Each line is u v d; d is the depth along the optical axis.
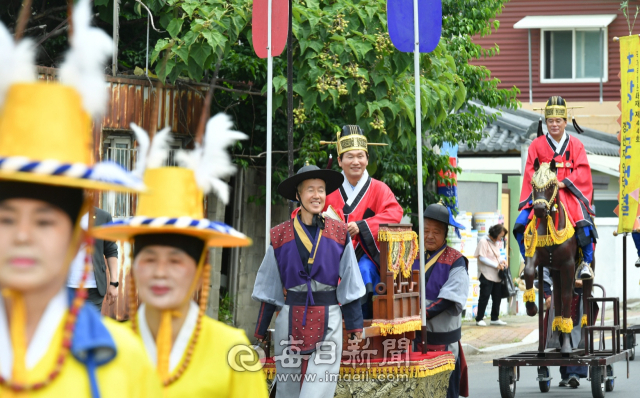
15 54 2.59
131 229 3.62
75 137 2.59
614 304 11.66
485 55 18.03
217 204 13.41
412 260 8.60
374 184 9.03
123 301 11.76
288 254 7.11
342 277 7.07
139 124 12.17
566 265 10.34
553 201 10.27
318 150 13.23
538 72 30.22
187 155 3.76
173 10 11.91
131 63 13.98
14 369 2.58
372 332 7.66
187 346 3.84
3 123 2.55
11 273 2.54
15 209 2.55
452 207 16.31
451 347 9.09
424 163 14.78
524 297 10.45
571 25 29.50
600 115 29.48
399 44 8.66
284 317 7.11
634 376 12.90
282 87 11.72
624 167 11.55
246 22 11.36
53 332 2.64
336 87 11.52
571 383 11.75
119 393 2.68
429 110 12.30
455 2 16.38
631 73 11.46
